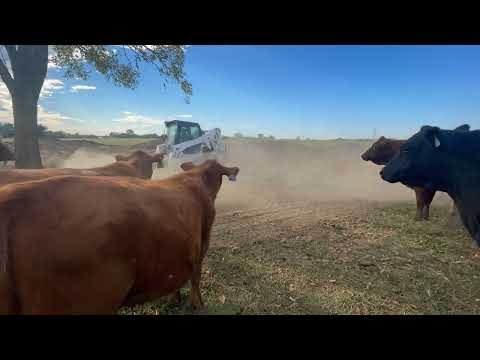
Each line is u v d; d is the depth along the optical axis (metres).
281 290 4.38
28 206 1.87
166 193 2.66
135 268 2.17
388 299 4.17
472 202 3.67
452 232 6.99
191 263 2.77
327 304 4.03
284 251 5.83
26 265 1.78
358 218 8.26
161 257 2.35
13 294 1.77
